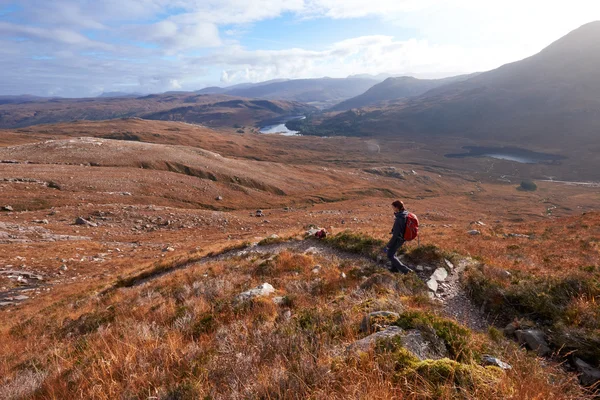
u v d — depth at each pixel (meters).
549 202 151.88
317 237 16.69
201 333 5.35
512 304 6.52
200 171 90.06
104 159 81.31
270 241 18.02
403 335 3.53
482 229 23.67
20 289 20.12
